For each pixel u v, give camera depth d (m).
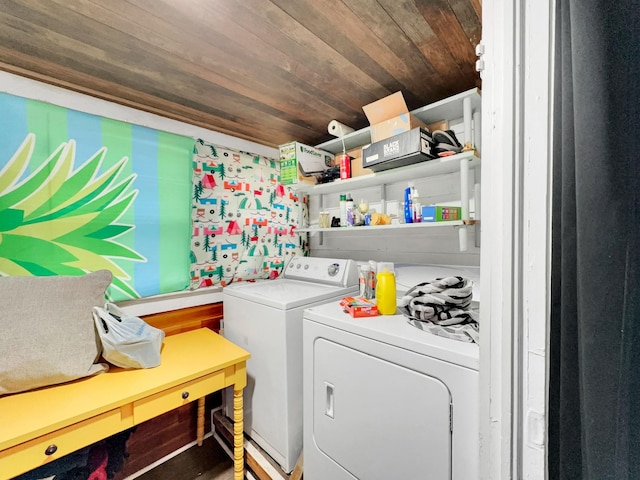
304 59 1.21
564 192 0.52
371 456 0.99
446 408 0.81
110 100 1.54
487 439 0.63
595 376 0.45
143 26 1.00
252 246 2.14
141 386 1.12
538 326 0.55
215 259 1.94
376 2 0.91
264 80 1.38
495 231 0.60
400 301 1.37
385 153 1.49
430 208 1.44
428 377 0.85
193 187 1.83
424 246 1.82
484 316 0.63
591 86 0.45
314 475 1.21
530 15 0.55
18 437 0.84
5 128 1.21
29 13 0.92
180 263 1.75
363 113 1.76
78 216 1.40
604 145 0.44
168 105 1.60
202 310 1.88
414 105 1.65
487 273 0.62
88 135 1.42
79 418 0.94
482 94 0.62
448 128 1.67
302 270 2.12
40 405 0.98
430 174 1.71
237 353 1.44
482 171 0.62
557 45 0.54
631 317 0.42
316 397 1.21
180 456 1.71
